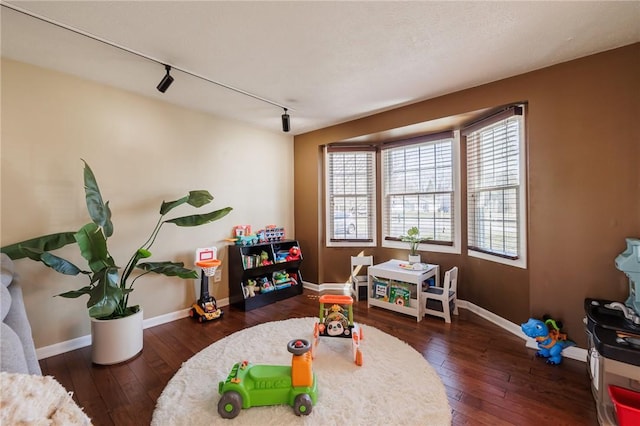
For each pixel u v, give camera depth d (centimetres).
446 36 193
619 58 205
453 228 344
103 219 223
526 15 171
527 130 252
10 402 66
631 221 203
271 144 415
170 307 307
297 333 272
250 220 387
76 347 246
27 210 224
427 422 157
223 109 330
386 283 338
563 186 229
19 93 221
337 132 393
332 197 425
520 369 210
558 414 164
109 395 184
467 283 332
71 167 245
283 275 390
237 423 158
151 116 294
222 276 354
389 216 405
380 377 199
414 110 316
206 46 203
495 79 258
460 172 335
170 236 308
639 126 200
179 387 190
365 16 171
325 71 241
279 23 177
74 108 246
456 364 217
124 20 173
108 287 198
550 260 236
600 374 163
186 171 322
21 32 184
